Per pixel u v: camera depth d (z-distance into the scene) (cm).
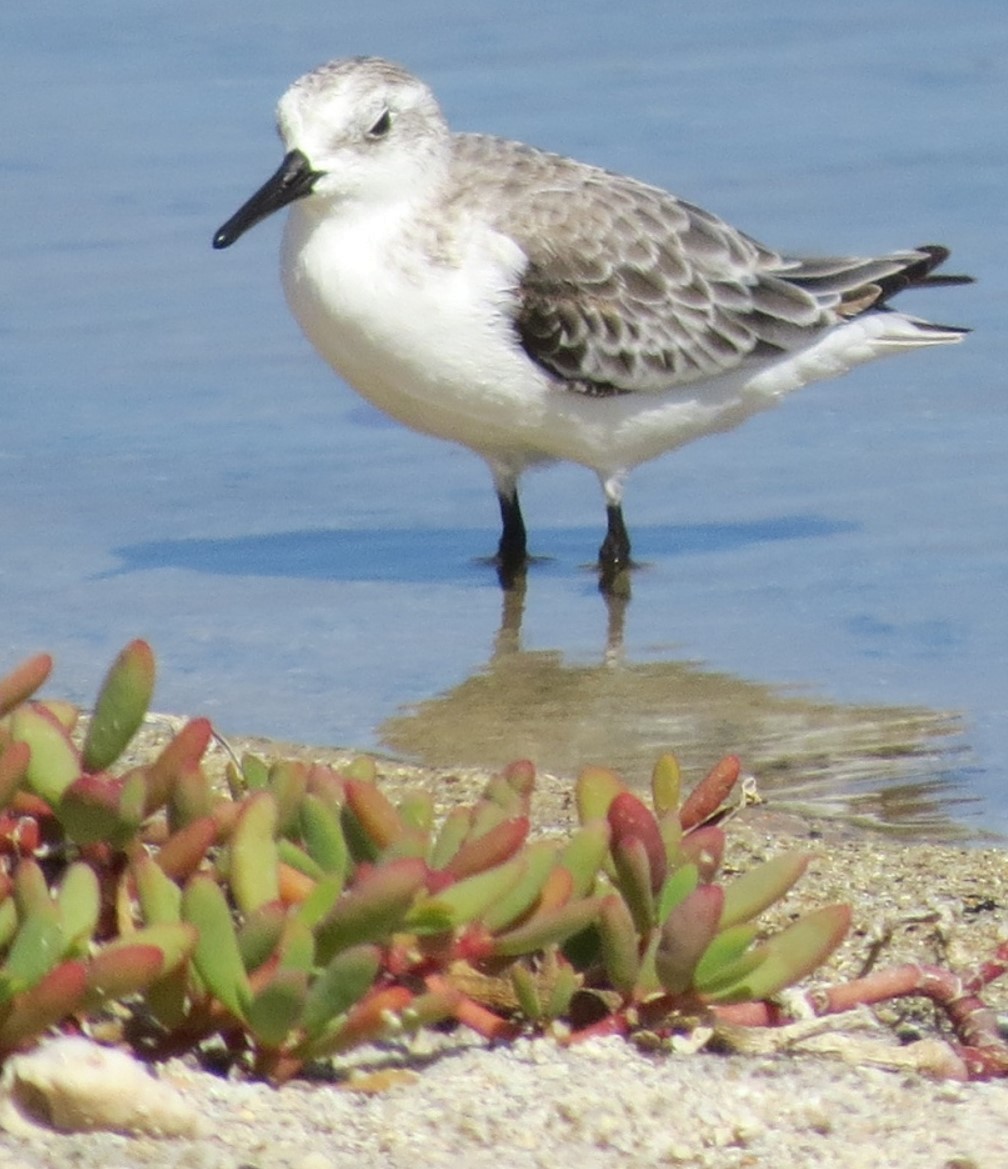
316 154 1307
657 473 1584
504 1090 618
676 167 2009
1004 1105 631
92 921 600
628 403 1402
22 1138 557
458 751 1116
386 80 1323
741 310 1437
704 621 1327
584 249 1377
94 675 1204
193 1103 586
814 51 2316
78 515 1477
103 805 612
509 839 638
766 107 2156
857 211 1914
